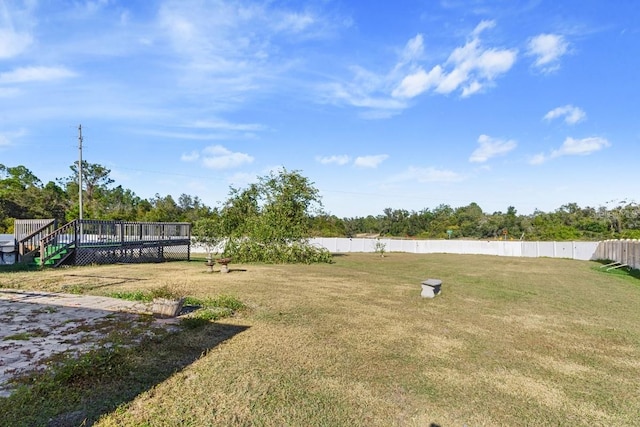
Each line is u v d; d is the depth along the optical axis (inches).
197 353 175.6
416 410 130.3
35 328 203.3
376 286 414.3
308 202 859.4
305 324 237.3
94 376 141.1
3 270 463.2
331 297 336.2
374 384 150.4
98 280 394.6
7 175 1574.8
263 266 630.5
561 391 151.3
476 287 434.0
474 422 124.1
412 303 319.3
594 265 818.2
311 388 143.7
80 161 1074.7
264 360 170.4
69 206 1456.7
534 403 139.9
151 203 1908.2
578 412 134.1
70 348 170.1
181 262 687.1
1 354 160.9
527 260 958.4
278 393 137.6
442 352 193.0
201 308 266.5
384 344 202.4
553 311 306.3
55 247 515.8
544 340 221.1
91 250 559.5
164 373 150.2
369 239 1342.3
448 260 906.7
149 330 205.6
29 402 118.0
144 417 115.0
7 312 241.1
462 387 151.4
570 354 197.5
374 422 120.7
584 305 337.4
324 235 1392.7
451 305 316.5
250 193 916.6
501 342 214.1
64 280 389.4
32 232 554.3
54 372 140.1
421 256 1066.1
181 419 115.1
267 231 732.7
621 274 637.3
